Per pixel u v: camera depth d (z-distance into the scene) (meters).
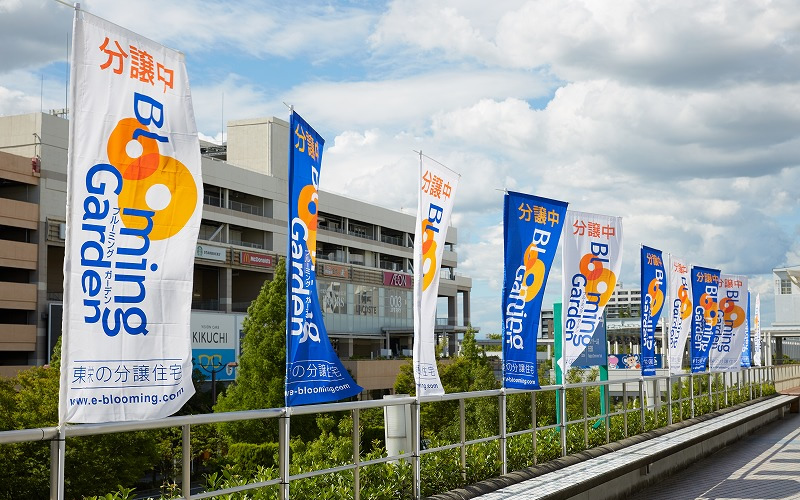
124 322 6.41
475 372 41.84
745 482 14.59
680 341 20.97
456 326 93.31
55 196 51.84
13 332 48.47
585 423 14.45
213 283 67.00
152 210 6.61
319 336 8.37
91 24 6.39
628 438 16.25
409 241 92.44
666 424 19.41
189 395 6.71
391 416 11.70
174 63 6.88
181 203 6.77
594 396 27.83
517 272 12.04
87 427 5.94
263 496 8.34
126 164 6.51
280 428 7.64
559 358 18.16
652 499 13.20
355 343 83.50
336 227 80.50
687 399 21.69
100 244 6.34
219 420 6.83
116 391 6.32
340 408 8.36
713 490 13.83
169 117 6.78
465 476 10.70
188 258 6.79
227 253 64.69
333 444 11.93
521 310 12.09
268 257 69.00
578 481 11.34
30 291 50.00
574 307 14.45
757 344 35.41
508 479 11.25
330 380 8.38
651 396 22.11
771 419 28.08
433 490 10.21
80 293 6.21
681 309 21.08
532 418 12.65
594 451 14.22
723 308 25.05
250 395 36.34
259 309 37.81
